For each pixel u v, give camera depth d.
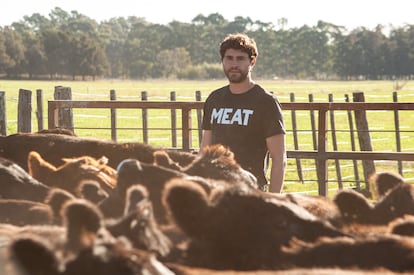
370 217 4.36
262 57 191.38
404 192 4.44
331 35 190.50
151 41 195.00
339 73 183.00
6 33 153.62
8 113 49.97
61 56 155.75
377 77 179.38
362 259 3.38
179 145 27.69
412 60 176.50
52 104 12.41
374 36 179.00
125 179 4.37
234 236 3.53
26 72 153.50
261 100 7.22
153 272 2.93
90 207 3.08
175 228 3.74
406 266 3.29
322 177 11.38
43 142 7.38
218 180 4.83
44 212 4.80
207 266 3.47
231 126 7.27
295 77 189.50
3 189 5.73
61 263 2.83
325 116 11.24
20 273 2.80
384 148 29.75
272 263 3.46
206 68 171.75
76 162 5.91
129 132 35.72
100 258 2.85
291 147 29.88
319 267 3.37
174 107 11.68
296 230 3.65
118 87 104.31
